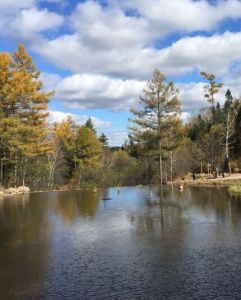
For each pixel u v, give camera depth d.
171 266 14.46
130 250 17.09
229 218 24.62
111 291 12.09
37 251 17.48
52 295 11.96
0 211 31.48
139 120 60.44
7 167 55.94
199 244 17.80
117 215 27.86
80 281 13.11
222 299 11.20
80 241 19.30
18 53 52.59
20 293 12.23
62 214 29.08
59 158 73.12
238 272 13.48
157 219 25.42
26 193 51.69
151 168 76.25
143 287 12.34
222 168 69.88
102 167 80.25
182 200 36.53
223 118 87.50
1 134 48.41
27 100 51.88
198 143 74.12
